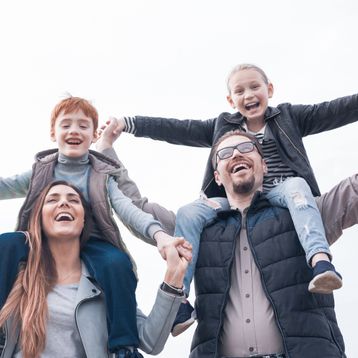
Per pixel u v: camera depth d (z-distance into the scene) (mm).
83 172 5402
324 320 4949
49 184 5180
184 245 4973
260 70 6391
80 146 5395
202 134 6551
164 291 4816
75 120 5434
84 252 5027
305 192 5312
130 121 6520
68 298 4754
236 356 4973
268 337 4934
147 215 5156
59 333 4617
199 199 5688
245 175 5516
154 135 6566
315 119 6188
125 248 5207
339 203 5434
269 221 5312
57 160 5445
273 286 5016
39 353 4512
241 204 5594
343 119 6152
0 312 4621
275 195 5465
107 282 4762
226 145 5691
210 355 4934
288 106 6312
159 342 4816
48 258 4965
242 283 5148
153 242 5309
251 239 5254
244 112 6254
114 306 4668
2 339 4664
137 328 4785
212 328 5008
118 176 5535
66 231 4941
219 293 5094
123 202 5289
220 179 5727
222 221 5465
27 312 4590
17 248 4887
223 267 5176
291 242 5168
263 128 6215
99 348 4578
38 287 4723
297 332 4836
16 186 5480
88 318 4648
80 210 5055
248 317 5004
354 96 6148
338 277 4676
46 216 5008
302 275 5039
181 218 5473
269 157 6020
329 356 4770
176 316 5047
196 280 5285
